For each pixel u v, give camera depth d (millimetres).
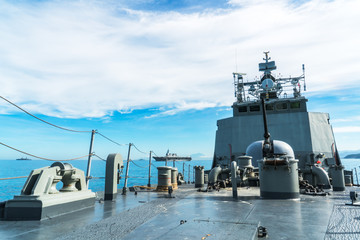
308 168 13672
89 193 6949
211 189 11977
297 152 17984
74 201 6172
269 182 8664
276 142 12664
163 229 4082
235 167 8914
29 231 4195
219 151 20703
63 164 6281
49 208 5320
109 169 8289
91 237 3684
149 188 13102
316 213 5742
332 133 19016
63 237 3746
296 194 8383
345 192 10891
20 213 5070
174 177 13562
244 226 4004
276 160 8406
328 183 12859
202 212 5820
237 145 19734
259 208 6453
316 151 17734
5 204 5258
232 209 6277
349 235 3879
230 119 20797
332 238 3740
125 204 7316
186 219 4855
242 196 9250
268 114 19875
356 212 5848
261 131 19469
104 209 6418
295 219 5082
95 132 8125
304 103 19547
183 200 8148
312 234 3963
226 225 4086
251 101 20844
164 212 5812
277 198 8414
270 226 4500
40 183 5445
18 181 56219
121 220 4879
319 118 19094
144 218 5055
